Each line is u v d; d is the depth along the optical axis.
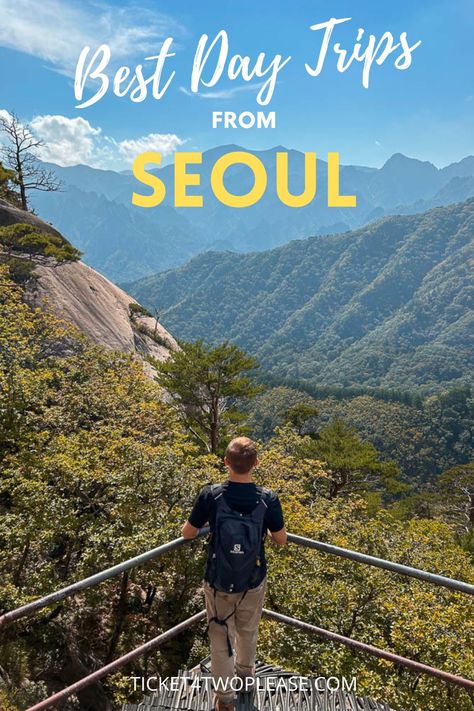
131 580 18.09
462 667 11.70
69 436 21.14
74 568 16.73
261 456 26.20
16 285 37.59
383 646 13.20
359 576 15.50
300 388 194.12
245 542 3.27
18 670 11.76
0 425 19.50
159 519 15.95
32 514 15.05
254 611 3.49
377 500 34.25
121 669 16.27
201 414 34.66
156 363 32.31
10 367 22.48
